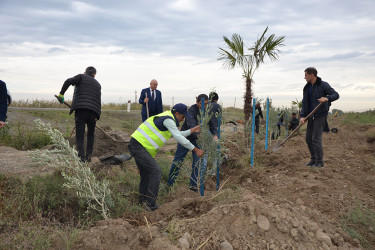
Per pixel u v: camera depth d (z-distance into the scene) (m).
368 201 4.45
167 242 2.66
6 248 2.63
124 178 5.16
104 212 3.60
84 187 3.84
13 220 3.23
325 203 4.25
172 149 8.72
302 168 6.04
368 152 8.52
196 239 2.80
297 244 2.83
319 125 5.71
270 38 10.75
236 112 25.22
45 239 2.80
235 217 3.04
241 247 2.73
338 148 8.65
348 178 5.52
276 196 4.61
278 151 8.08
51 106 19.41
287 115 11.24
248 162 7.16
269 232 2.90
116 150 7.88
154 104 8.48
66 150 3.71
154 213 3.72
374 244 3.47
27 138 8.38
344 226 3.65
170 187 5.04
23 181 4.07
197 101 5.20
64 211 3.71
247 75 11.31
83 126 5.43
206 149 4.46
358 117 15.41
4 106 4.32
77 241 2.85
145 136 4.07
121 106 26.36
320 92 5.61
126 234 2.90
